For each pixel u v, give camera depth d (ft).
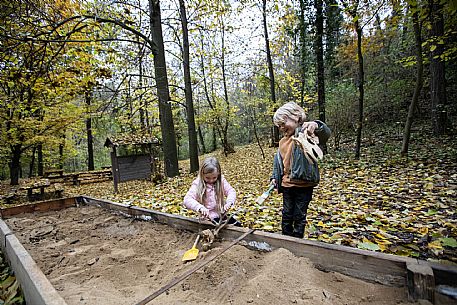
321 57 31.71
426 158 21.93
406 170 19.57
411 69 42.65
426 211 11.80
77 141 63.00
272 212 13.57
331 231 10.37
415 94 22.89
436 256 7.53
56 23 19.71
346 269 5.61
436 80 29.91
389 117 42.55
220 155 56.08
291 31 38.32
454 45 22.12
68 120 32.53
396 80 43.04
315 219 12.17
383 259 5.11
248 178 26.96
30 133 31.55
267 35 43.42
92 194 33.63
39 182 29.35
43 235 11.30
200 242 8.38
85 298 5.81
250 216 13.33
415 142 28.71
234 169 36.32
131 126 38.91
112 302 5.57
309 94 40.09
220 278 6.01
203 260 6.95
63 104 31.83
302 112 8.52
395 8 20.22
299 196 8.48
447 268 4.39
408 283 4.59
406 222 10.53
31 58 18.79
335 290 5.18
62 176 47.03
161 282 6.40
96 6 23.36
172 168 30.42
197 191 9.27
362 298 4.88
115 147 30.32
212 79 56.03
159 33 28.35
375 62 45.55
